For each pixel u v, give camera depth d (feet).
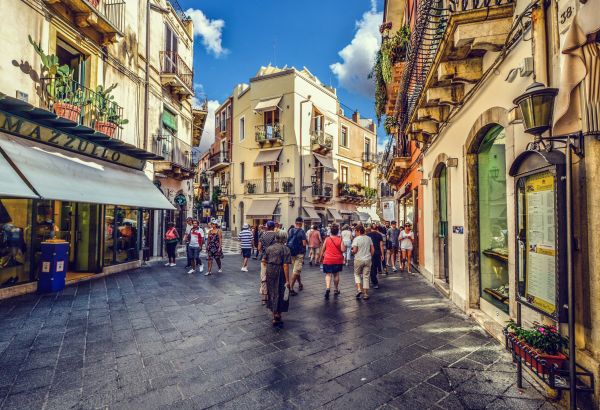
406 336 14.65
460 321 16.80
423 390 9.98
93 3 27.86
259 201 81.30
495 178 17.35
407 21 37.99
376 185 119.14
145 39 39.14
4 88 21.26
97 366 11.60
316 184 83.87
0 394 9.72
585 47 8.05
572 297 8.02
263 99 83.05
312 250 40.01
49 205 25.21
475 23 13.06
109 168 30.07
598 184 8.15
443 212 26.96
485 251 17.58
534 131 9.42
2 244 21.22
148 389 10.04
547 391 9.57
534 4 10.53
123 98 34.60
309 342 13.96
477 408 9.00
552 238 9.03
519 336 9.83
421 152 32.45
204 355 12.59
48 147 23.47
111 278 29.12
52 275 23.09
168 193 46.47
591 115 8.09
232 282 27.55
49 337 14.40
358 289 22.09
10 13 21.59
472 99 17.39
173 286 25.77
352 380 10.63
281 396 9.66
